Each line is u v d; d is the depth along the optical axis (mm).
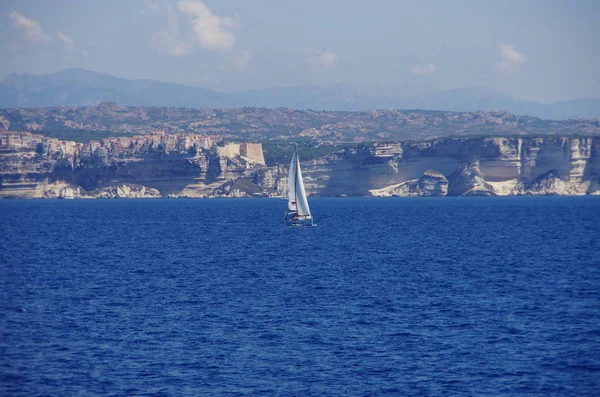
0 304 189375
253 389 119438
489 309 179000
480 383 122188
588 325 160875
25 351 140750
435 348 141875
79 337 151500
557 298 194625
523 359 134750
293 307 182250
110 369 129375
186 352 139625
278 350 140625
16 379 124312
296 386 120812
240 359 134875
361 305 184750
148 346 143875
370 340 147625
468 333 153500
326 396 116688
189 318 169375
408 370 128625
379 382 122625
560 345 144000
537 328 158125
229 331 155750
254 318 168750
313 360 134250
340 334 152625
